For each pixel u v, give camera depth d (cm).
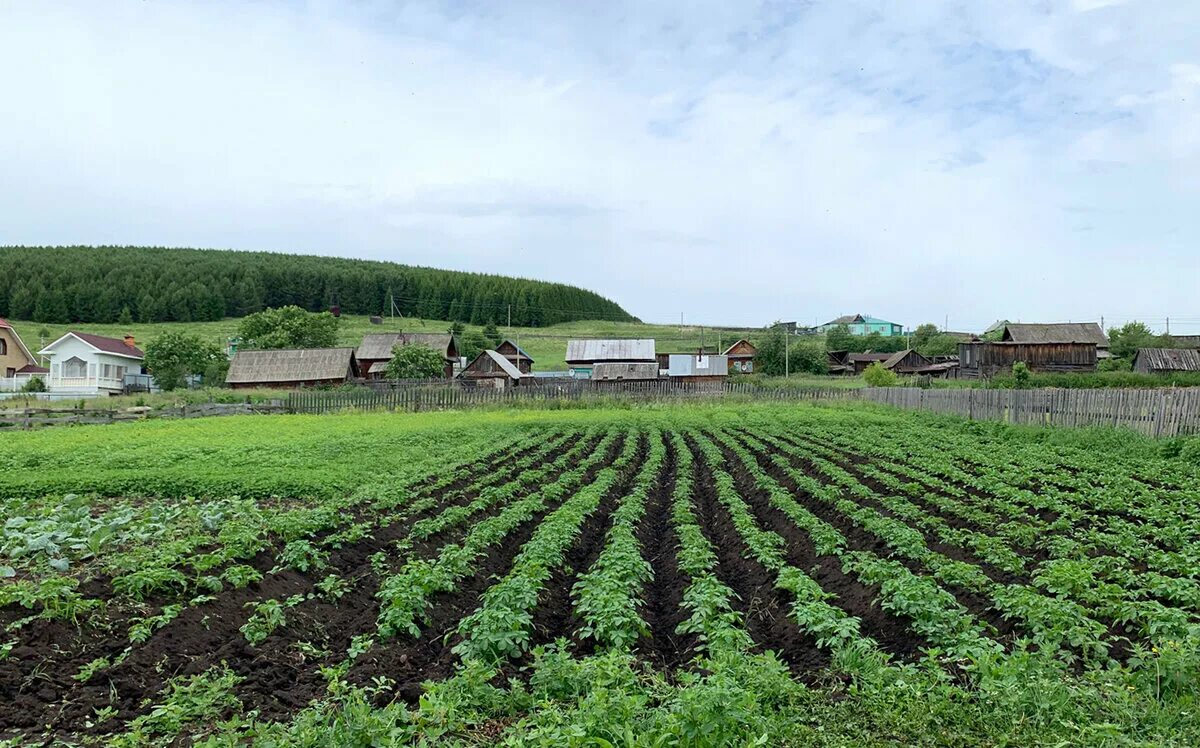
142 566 1116
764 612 1096
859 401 5744
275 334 8988
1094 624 871
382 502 1788
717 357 8231
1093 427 3091
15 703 733
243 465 2589
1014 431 3397
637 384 6391
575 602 1126
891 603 1000
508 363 8125
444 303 17550
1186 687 745
